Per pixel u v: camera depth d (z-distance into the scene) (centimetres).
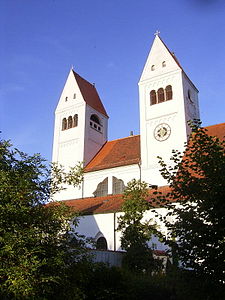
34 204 1189
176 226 1180
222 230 1042
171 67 4512
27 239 979
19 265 935
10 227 999
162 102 4431
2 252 932
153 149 4278
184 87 4434
